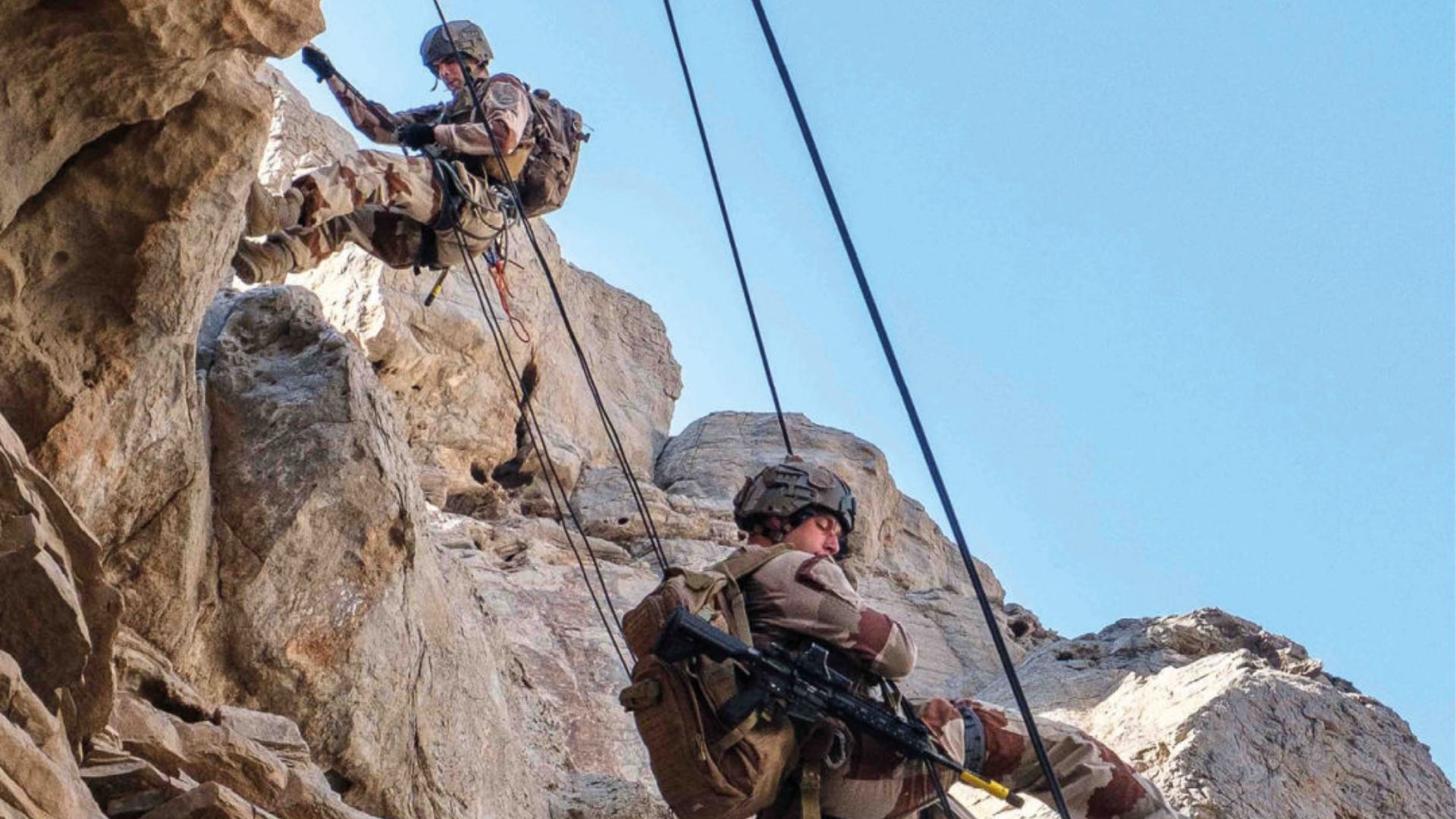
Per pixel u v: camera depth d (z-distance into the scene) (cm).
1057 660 1647
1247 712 1363
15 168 738
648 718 570
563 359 2011
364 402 970
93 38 721
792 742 569
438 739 998
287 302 989
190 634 876
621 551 1764
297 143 2011
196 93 778
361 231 1046
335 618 924
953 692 1753
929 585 2020
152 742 742
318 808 776
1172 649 1620
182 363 848
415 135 1060
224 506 910
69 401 798
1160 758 1345
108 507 839
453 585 1270
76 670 655
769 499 635
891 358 515
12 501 637
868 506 1997
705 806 564
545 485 1858
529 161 1093
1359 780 1361
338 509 931
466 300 1870
